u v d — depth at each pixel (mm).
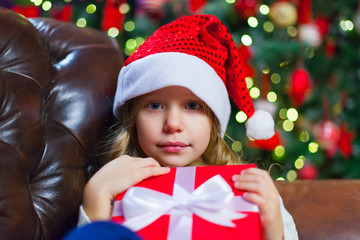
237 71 875
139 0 1344
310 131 1420
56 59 885
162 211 666
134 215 667
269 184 706
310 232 794
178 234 646
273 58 1285
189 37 825
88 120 842
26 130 773
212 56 832
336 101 1433
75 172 818
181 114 814
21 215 735
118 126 876
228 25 1300
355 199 827
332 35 1416
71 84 851
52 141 813
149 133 817
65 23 925
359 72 1441
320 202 827
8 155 748
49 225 780
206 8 1277
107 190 731
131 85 823
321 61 1407
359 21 1374
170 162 817
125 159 768
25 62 815
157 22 1350
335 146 1406
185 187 705
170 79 783
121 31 1343
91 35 921
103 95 870
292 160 1396
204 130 829
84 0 1383
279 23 1297
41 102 816
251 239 642
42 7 1283
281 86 1362
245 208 670
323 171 1520
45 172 798
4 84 777
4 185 731
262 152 1376
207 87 805
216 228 649
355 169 1467
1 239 707
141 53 837
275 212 694
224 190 678
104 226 399
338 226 794
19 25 829
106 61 898
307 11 1327
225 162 910
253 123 870
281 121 1386
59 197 794
